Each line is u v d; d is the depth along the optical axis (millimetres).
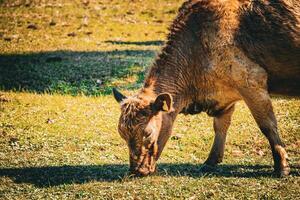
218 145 18000
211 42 16453
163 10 59562
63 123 22562
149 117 15422
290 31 16328
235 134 21203
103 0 62750
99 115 23812
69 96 27938
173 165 17672
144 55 37500
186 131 21875
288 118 22766
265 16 16422
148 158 15688
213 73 16594
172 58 16750
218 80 16688
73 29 49531
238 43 16312
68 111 24391
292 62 16547
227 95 17016
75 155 18859
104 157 18812
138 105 15414
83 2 60906
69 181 16172
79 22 52500
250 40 16344
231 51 16297
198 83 16938
